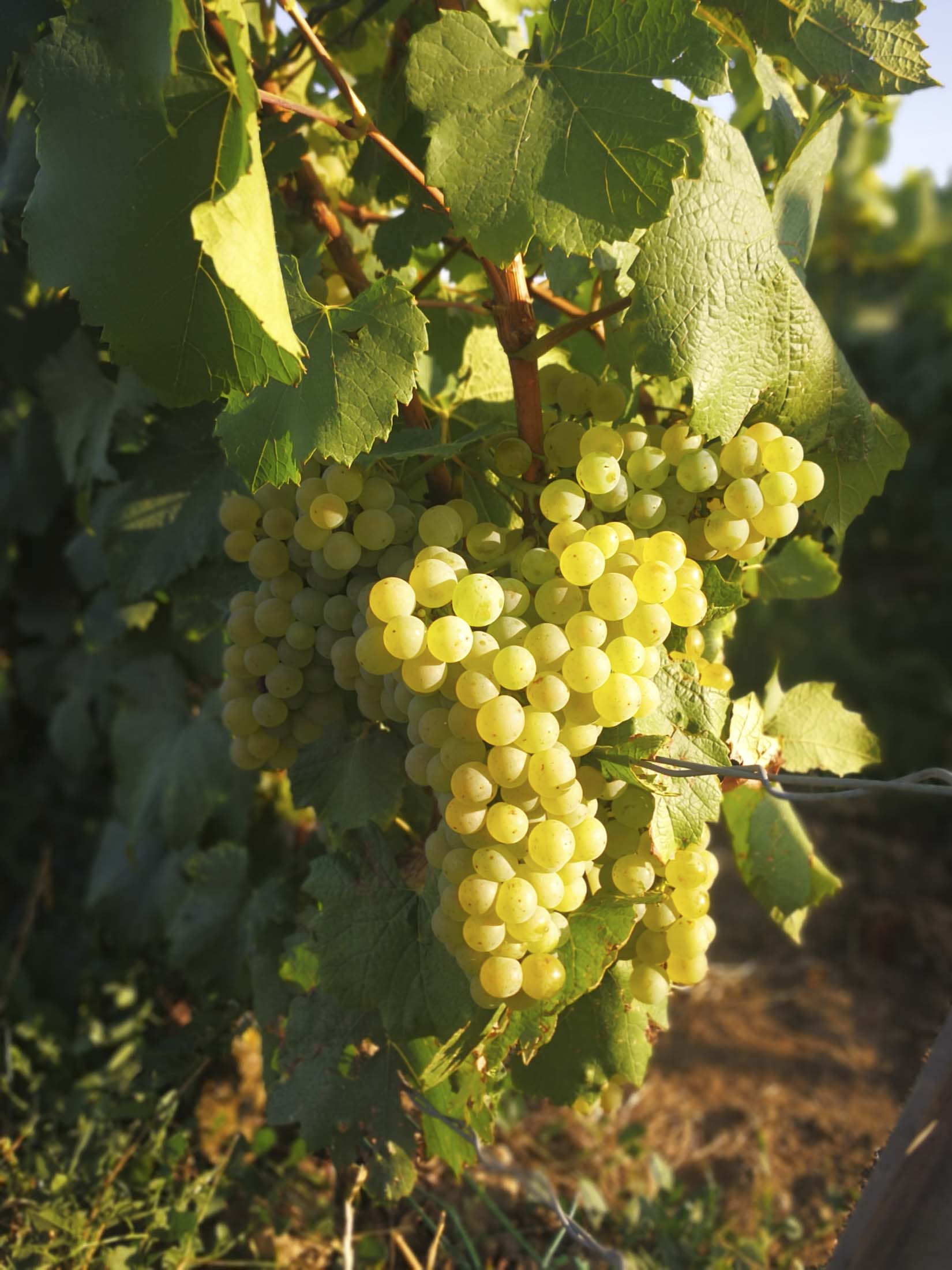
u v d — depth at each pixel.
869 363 2.21
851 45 0.39
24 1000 0.76
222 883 0.67
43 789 1.07
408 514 0.37
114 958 0.85
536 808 0.32
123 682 0.78
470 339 0.50
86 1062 0.74
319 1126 0.45
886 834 1.35
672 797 0.35
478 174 0.32
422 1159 0.53
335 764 0.41
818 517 0.42
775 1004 1.00
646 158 0.31
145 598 0.57
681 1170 0.76
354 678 0.37
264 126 0.43
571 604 0.33
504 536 0.38
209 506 0.50
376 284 0.33
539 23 0.33
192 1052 0.64
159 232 0.31
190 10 0.29
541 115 0.32
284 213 0.44
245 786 0.68
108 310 0.32
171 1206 0.55
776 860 0.47
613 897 0.35
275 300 0.28
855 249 2.26
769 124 0.41
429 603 0.33
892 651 1.77
